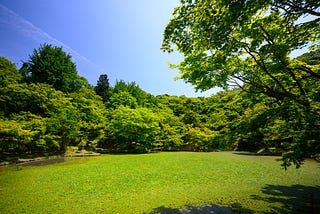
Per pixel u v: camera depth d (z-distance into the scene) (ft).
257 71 16.87
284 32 12.91
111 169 41.88
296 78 17.35
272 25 13.51
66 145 71.15
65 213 19.98
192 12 12.29
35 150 64.95
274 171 40.60
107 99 126.72
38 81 95.30
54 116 65.67
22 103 64.28
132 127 81.35
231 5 10.53
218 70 16.62
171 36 13.69
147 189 28.02
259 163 50.24
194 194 25.86
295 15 11.43
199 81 17.54
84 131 80.53
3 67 78.79
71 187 28.73
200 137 85.15
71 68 114.11
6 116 61.57
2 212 20.11
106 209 21.04
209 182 31.91
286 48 12.69
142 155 69.05
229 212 20.42
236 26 12.27
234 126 19.52
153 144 85.61
